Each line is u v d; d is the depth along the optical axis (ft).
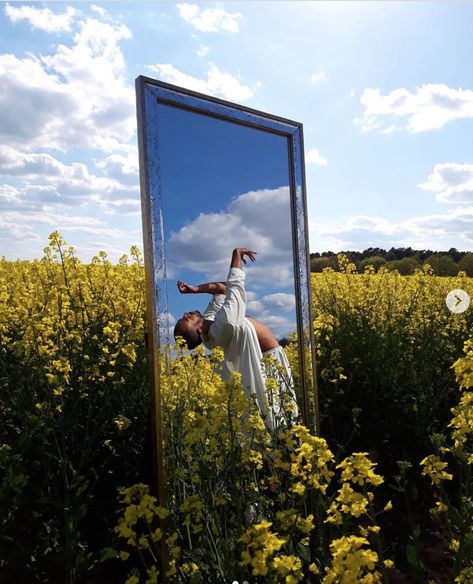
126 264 17.26
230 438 8.50
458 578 6.93
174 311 8.43
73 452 10.89
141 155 8.21
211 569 7.74
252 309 9.83
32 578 8.82
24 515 9.59
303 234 10.69
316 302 21.90
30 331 12.04
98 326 14.80
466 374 8.45
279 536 8.21
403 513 12.51
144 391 12.83
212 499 8.16
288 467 7.86
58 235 15.08
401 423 14.66
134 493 5.98
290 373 10.51
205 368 8.86
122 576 9.73
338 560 5.46
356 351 17.11
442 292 24.50
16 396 11.75
